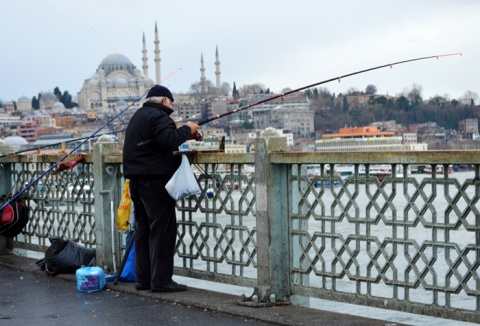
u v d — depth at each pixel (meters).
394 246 5.57
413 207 5.42
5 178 10.12
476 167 5.04
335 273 6.02
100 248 8.14
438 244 5.29
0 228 9.32
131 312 6.44
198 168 7.06
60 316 6.42
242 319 6.03
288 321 5.76
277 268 6.41
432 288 5.35
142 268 7.18
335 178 5.95
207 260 7.08
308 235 6.22
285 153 6.20
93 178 8.39
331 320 5.74
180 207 7.32
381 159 5.50
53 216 9.28
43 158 9.33
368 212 5.73
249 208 6.62
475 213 5.06
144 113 6.77
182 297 6.78
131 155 6.84
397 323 5.60
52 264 8.23
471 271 5.12
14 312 6.65
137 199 7.06
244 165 6.69
